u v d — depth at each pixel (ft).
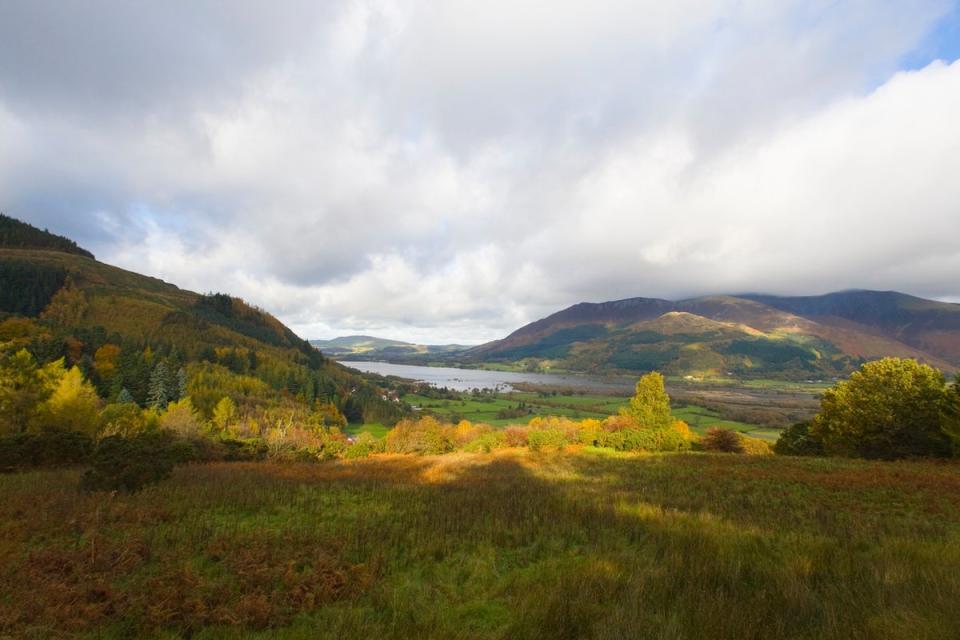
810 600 17.71
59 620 18.25
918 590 18.35
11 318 324.39
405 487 53.36
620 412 175.01
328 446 147.84
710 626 15.79
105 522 33.19
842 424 98.99
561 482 59.93
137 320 446.19
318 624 18.26
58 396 114.83
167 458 50.55
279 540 29.48
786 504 43.60
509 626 16.81
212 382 289.12
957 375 85.35
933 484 51.57
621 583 20.49
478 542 30.25
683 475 66.59
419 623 17.78
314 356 621.72
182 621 18.45
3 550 26.18
